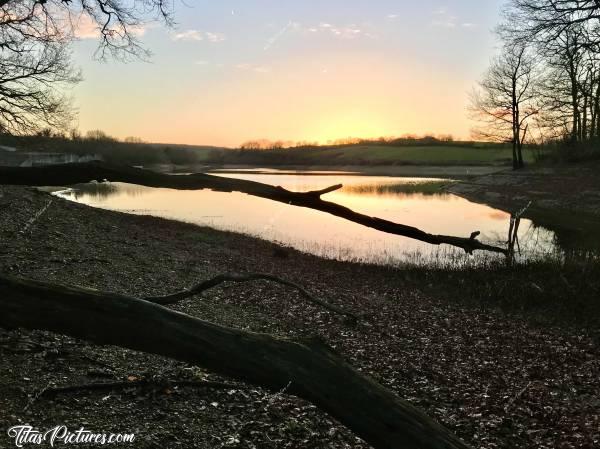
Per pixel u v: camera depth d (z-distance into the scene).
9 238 12.77
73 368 5.50
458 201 44.50
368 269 17.39
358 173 98.56
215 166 130.50
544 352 9.73
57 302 1.66
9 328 1.63
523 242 23.09
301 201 2.02
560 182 41.03
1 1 5.24
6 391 4.69
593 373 8.67
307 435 5.30
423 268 17.55
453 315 12.30
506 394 7.55
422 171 99.50
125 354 6.25
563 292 13.88
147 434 4.56
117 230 19.91
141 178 2.08
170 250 17.22
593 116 42.47
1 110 22.75
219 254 18.06
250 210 36.12
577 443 6.23
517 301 13.59
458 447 1.64
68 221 18.61
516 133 55.94
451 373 8.21
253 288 12.60
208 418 5.18
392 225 2.03
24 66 22.41
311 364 1.67
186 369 6.14
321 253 20.25
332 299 12.48
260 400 5.79
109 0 11.65
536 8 23.09
